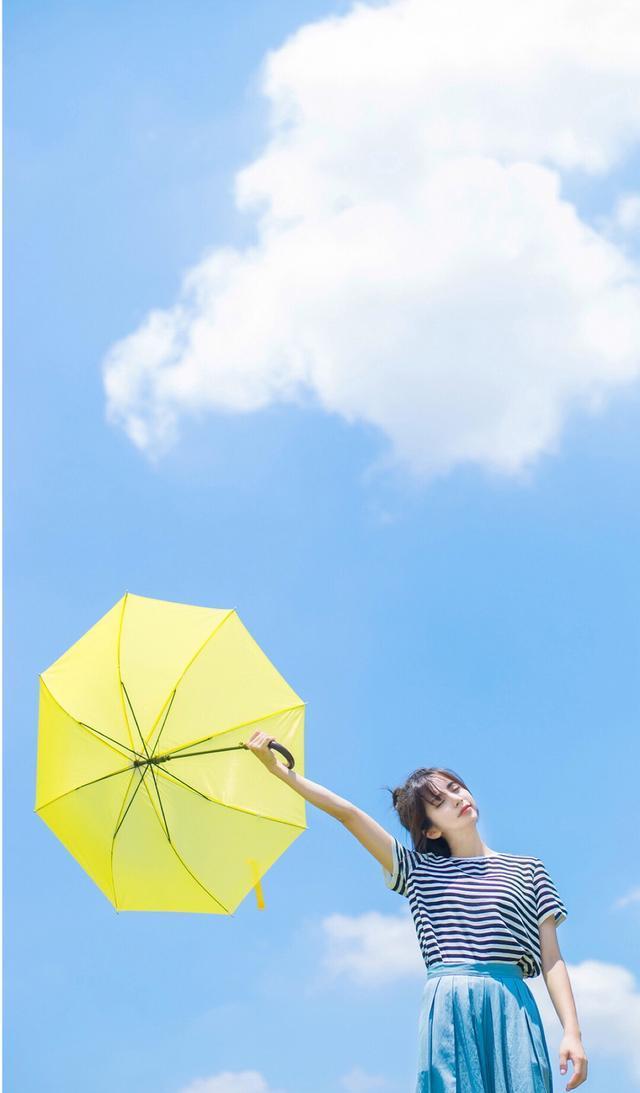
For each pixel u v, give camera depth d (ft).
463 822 12.42
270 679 15.35
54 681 15.57
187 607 15.93
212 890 14.44
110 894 14.79
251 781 14.70
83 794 14.85
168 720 14.79
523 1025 10.82
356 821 12.17
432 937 11.44
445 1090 10.62
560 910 11.69
